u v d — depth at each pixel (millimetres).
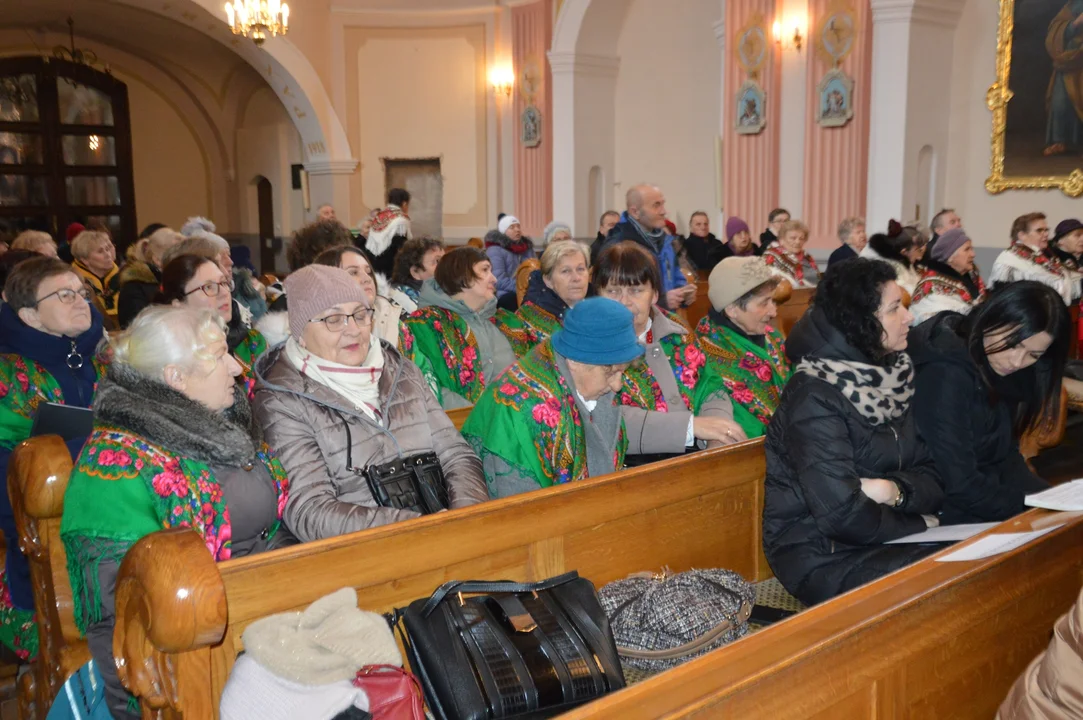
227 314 3254
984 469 2596
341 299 2367
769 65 9336
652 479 2367
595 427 2537
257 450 2174
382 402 2449
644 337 3074
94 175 15367
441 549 1982
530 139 12492
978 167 8594
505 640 1716
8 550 2803
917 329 2641
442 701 1627
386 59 13430
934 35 8422
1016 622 1937
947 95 8664
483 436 2469
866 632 1567
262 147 15828
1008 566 1884
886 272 2381
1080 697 1396
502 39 12805
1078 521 2053
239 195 16438
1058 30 7883
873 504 2348
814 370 2424
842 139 8789
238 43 12766
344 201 13516
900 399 2439
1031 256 6512
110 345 2039
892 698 1644
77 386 3080
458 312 3693
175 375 2000
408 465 2357
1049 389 2553
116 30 14398
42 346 3037
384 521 2184
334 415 2348
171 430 1940
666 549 2453
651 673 2086
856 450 2422
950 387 2465
